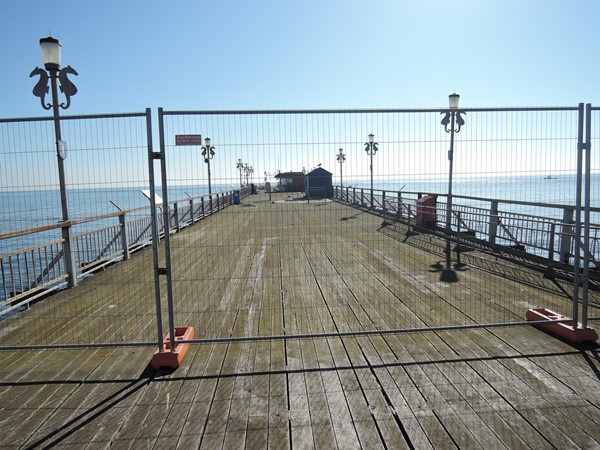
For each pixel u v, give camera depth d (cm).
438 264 697
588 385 288
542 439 231
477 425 245
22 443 238
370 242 939
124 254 810
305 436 238
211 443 233
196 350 359
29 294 505
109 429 249
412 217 1260
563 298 499
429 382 296
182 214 1298
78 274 631
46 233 1570
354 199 2044
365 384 295
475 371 311
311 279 609
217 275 648
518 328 396
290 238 1019
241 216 1638
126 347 369
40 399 286
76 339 397
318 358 339
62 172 574
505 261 709
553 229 714
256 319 441
